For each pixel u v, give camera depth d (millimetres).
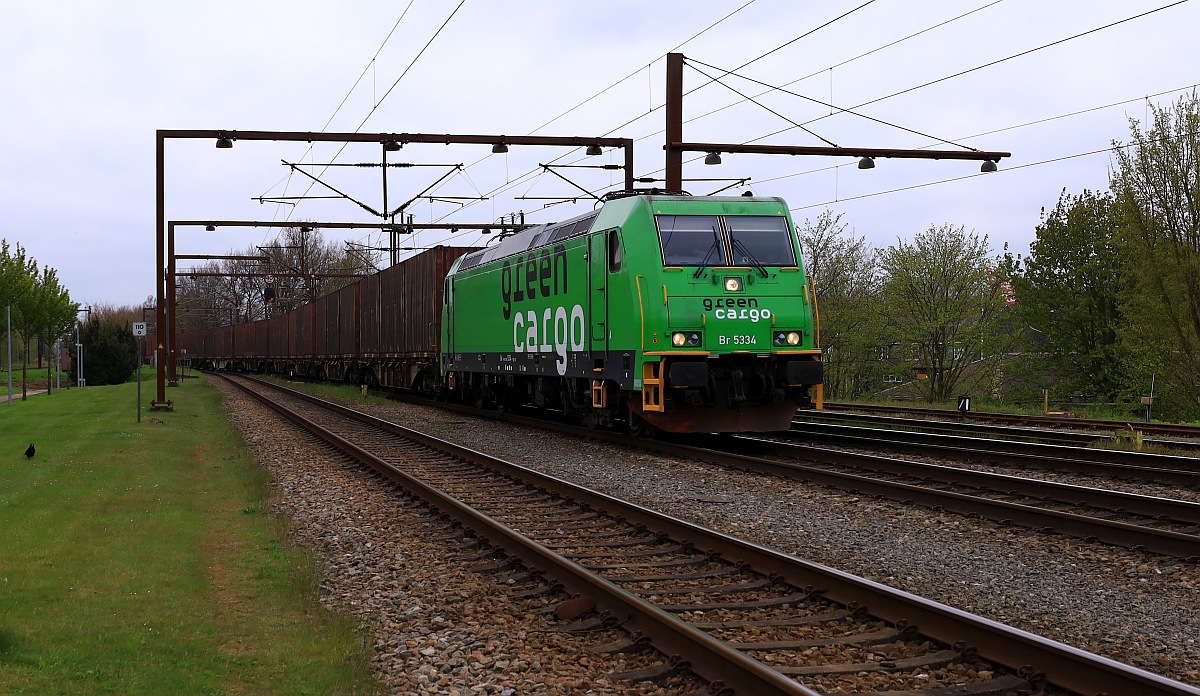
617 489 12422
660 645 5906
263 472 13914
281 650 6043
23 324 35969
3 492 11477
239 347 72250
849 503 10969
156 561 8141
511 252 21359
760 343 15328
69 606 6672
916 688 5270
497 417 23094
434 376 29375
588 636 6320
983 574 7918
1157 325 30781
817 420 23438
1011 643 5473
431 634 6465
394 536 9648
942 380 42812
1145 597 7258
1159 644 6180
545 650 6027
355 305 40906
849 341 43312
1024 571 8008
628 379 15438
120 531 9297
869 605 6516
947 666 5582
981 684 5238
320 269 83625
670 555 8594
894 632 6082
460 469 14266
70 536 8945
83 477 12773
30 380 60875
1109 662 4938
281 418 24453
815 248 44094
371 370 39812
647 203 15570
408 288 31750
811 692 4633
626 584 7516
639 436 17281
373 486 12852
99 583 7309
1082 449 14898
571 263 17703
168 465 14469
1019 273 41094
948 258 41812
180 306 108312
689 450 14859
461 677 5641
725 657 5270
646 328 15062
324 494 12312
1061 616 6793
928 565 8203
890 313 43250
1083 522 9008
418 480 11930
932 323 41594
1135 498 10203
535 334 19656
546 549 7922
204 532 9719
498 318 22031
